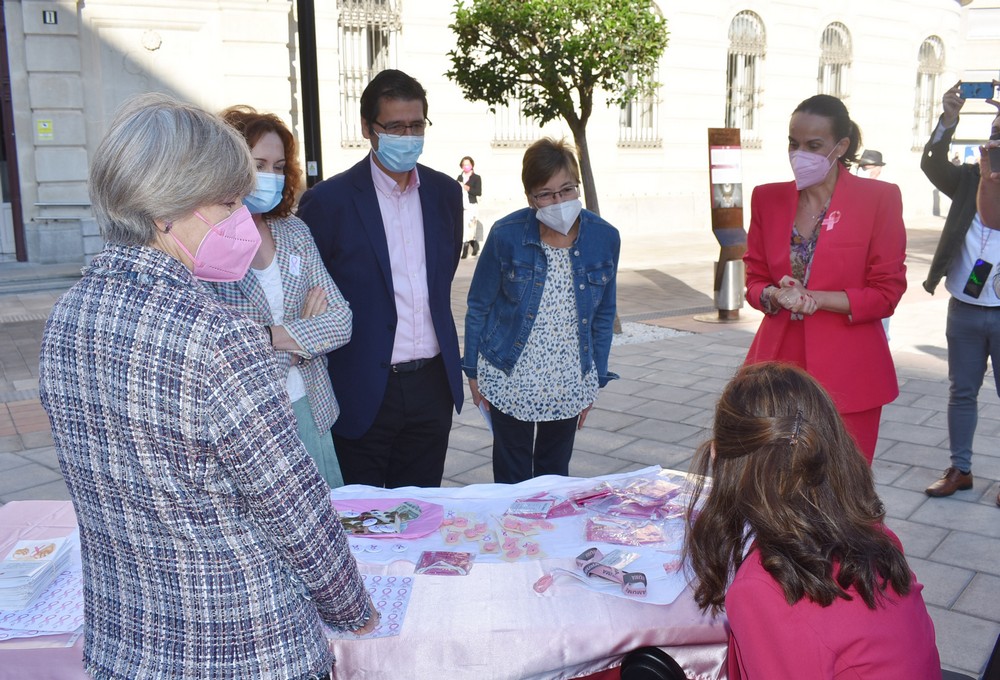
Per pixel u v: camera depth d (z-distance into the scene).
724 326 8.54
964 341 4.05
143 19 11.45
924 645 1.41
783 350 3.08
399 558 2.14
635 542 2.19
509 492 2.59
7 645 1.78
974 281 3.89
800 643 1.35
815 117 2.82
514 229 3.17
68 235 11.66
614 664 1.92
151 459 1.31
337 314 2.70
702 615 1.82
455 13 7.07
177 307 1.33
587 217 3.21
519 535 2.26
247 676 1.39
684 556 1.74
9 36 11.17
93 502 1.39
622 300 10.33
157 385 1.29
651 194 17.30
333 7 13.16
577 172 3.06
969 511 3.99
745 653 1.41
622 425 5.42
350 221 2.96
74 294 1.39
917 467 4.58
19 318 9.05
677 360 7.14
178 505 1.33
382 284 2.99
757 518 1.44
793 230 3.02
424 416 3.16
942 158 3.87
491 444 5.18
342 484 2.92
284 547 1.38
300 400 2.68
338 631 1.69
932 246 15.62
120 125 1.36
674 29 16.94
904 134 21.81
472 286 3.35
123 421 1.31
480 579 2.03
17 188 11.79
